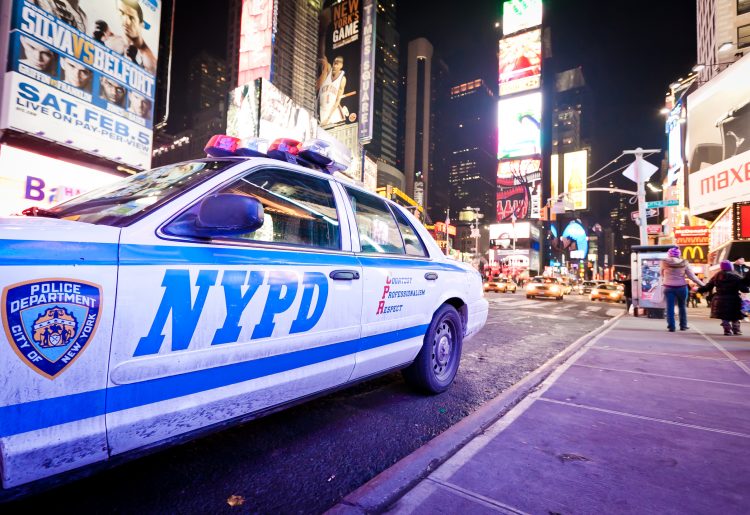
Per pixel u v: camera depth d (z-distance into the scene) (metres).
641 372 4.66
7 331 1.30
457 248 114.62
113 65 12.20
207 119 119.00
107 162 12.17
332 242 2.70
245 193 2.24
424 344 3.62
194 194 1.99
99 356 1.50
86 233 1.56
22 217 1.60
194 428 1.85
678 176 36.44
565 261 139.12
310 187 2.69
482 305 4.63
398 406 3.49
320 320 2.42
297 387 2.33
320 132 55.44
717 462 2.43
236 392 1.98
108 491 2.05
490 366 5.14
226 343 1.92
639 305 12.13
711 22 33.75
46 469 1.41
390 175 163.00
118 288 1.56
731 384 4.16
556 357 5.53
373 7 124.00
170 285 1.71
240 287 1.98
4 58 9.92
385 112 181.50
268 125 45.81
